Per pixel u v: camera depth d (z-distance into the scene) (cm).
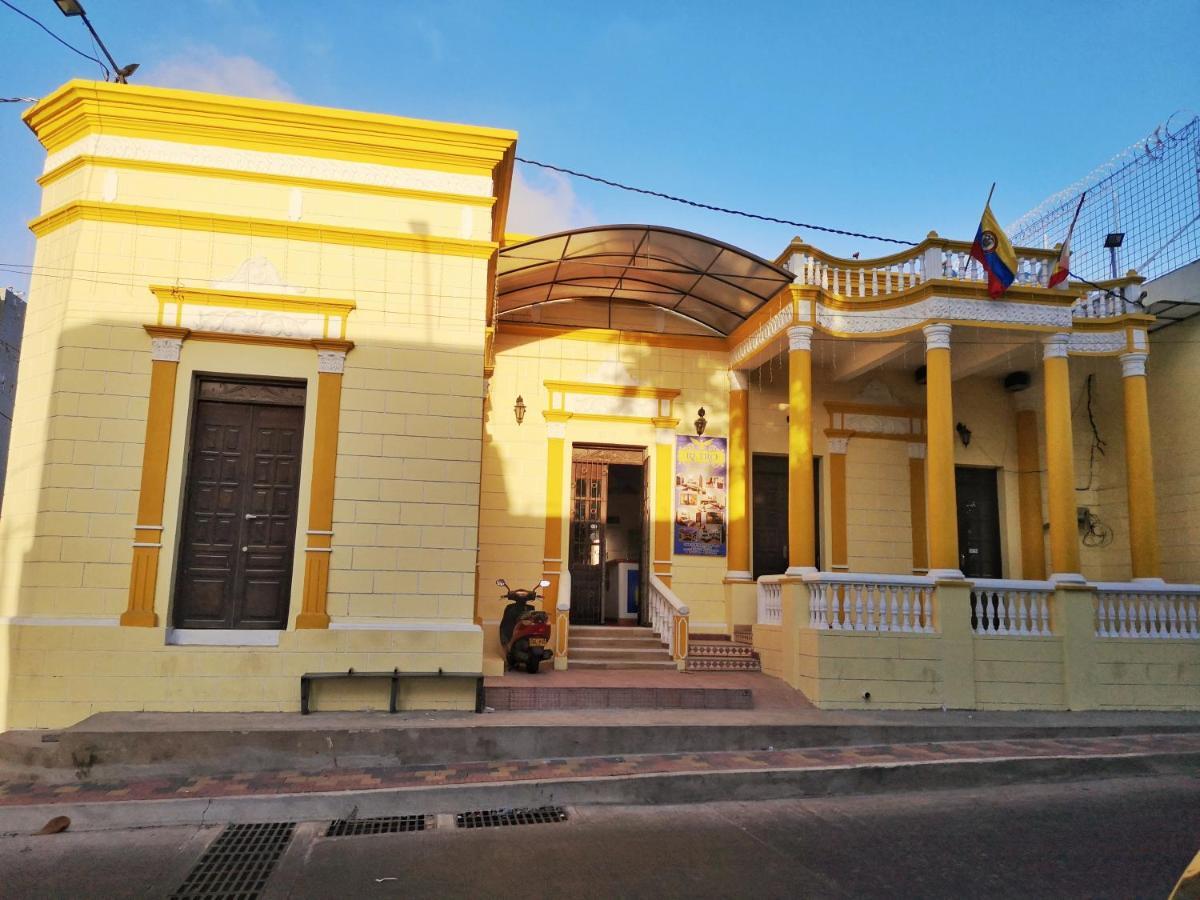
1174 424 1394
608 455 1396
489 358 1184
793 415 1160
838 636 1044
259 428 909
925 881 536
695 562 1358
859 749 876
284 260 914
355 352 912
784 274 1155
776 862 568
